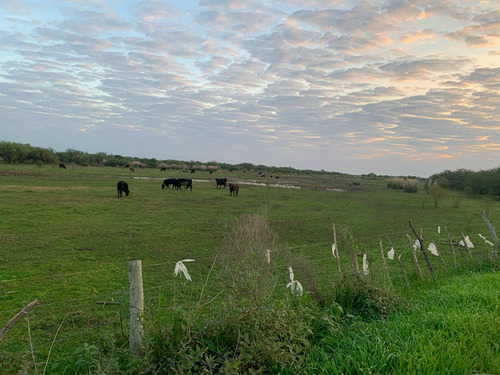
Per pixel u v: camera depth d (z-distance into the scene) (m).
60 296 6.34
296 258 6.01
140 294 3.47
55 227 12.86
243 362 3.12
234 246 5.17
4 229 12.09
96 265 8.45
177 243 11.12
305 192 35.38
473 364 3.52
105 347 3.70
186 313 3.51
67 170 52.50
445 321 4.36
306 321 4.14
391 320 4.61
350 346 3.78
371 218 18.48
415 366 3.39
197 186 38.62
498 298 5.33
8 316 5.45
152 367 3.01
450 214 21.09
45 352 4.32
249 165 120.00
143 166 82.69
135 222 14.66
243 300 3.74
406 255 10.33
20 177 34.22
